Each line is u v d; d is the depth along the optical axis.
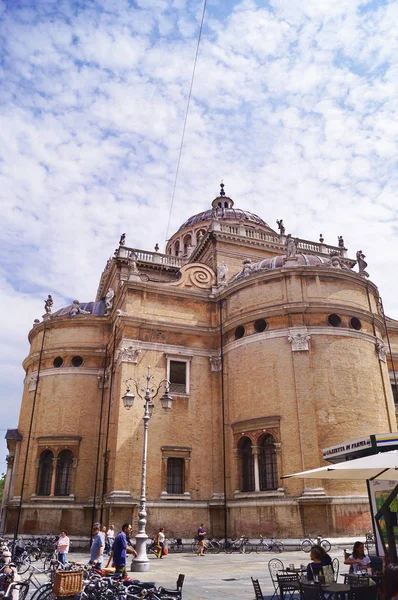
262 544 25.52
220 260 39.88
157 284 33.31
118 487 27.53
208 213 54.31
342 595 10.20
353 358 29.19
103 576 12.59
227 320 32.78
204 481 30.02
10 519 32.94
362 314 30.84
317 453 26.56
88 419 34.78
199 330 33.22
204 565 20.67
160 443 29.58
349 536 25.20
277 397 28.50
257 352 30.12
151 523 27.66
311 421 27.17
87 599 10.60
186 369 32.19
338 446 15.84
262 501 27.02
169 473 29.70
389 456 11.41
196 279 35.75
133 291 32.56
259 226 52.09
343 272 31.14
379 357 30.78
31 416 34.81
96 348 36.53
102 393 35.47
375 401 29.05
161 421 30.09
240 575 17.64
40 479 33.59
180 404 31.02
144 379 30.58
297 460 26.75
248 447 29.47
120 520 26.89
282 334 29.55
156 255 43.06
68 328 37.66
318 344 28.95
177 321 33.06
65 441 33.78
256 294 31.66
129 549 14.52
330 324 29.89
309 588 10.26
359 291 31.75
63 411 34.88
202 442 30.83
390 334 39.25
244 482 29.05
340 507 25.69
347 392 28.20
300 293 30.20
